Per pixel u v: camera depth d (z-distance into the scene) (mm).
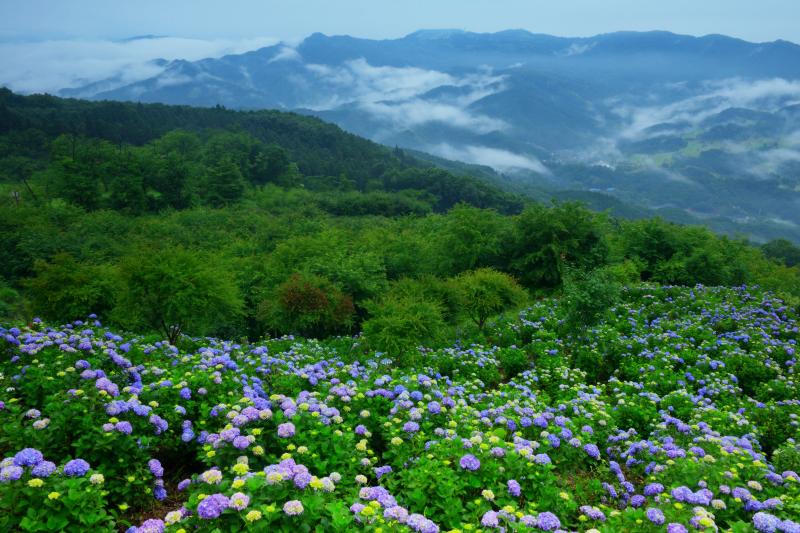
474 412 7219
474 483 5125
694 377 11250
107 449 4953
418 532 4129
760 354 12648
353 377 8312
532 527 4418
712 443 6812
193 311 13117
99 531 4059
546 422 6723
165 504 5480
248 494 4141
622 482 6027
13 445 5145
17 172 89438
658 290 20531
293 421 5887
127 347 8508
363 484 5391
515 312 17828
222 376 7488
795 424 8438
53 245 28578
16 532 3949
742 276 25312
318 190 132500
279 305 15078
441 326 14188
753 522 4723
